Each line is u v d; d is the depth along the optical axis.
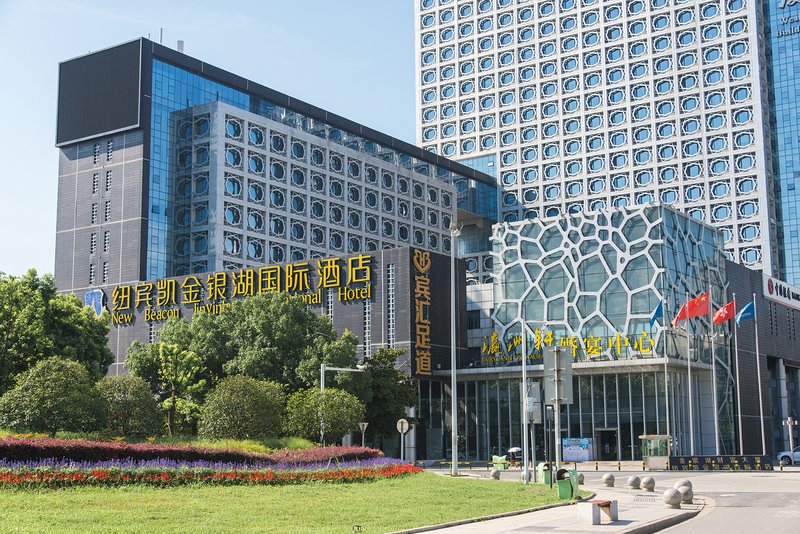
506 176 162.38
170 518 22.42
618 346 83.62
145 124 110.38
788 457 81.25
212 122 112.31
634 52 154.38
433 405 89.56
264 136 117.75
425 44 176.12
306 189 122.38
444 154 169.50
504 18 168.00
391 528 21.91
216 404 45.88
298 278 92.50
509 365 89.19
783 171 146.62
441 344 88.75
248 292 94.81
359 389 67.44
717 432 75.25
